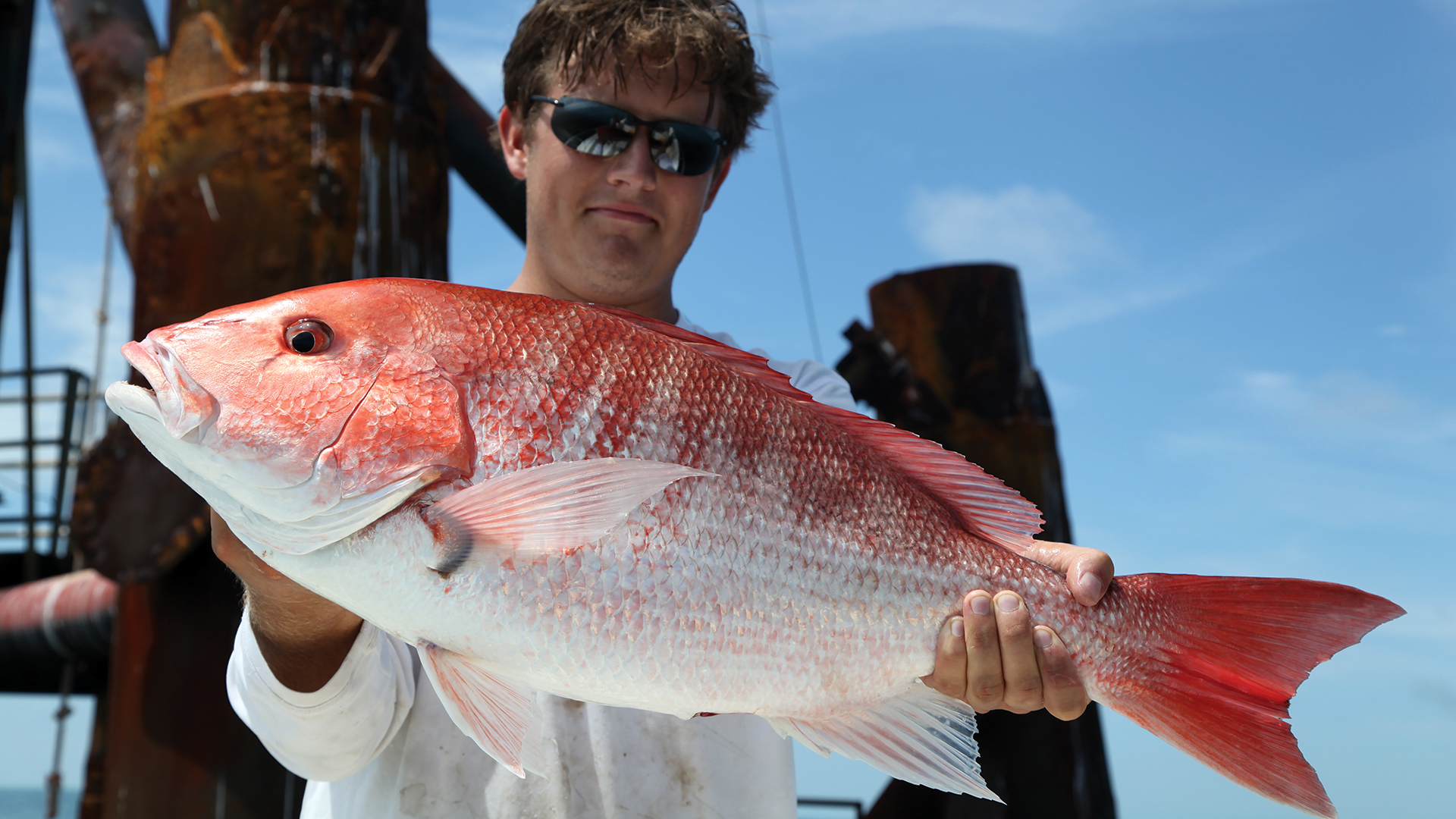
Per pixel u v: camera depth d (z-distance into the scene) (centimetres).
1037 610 198
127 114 678
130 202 659
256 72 440
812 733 187
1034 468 668
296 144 435
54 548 832
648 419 174
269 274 423
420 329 166
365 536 159
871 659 188
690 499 174
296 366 161
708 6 267
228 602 434
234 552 172
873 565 188
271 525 160
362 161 446
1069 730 595
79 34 703
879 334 689
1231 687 198
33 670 736
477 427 164
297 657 190
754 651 177
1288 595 200
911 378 685
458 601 160
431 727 222
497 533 159
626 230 250
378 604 160
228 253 425
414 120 472
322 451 158
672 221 255
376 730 211
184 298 426
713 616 173
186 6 455
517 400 167
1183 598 204
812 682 183
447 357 165
